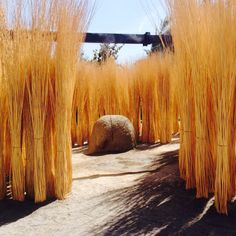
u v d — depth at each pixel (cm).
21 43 259
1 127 277
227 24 221
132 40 535
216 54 230
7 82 262
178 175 338
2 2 260
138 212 244
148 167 405
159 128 623
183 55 278
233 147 251
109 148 555
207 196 264
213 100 248
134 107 656
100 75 669
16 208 258
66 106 271
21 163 272
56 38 263
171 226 218
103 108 677
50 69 269
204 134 260
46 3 257
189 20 252
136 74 647
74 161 475
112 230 215
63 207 258
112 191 295
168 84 593
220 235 205
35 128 264
